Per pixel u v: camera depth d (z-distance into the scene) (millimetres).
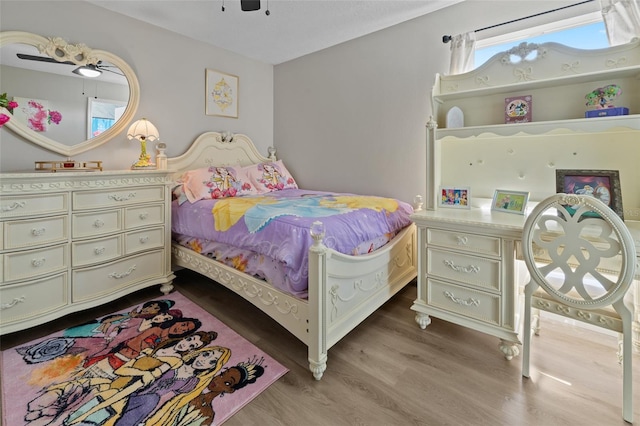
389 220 2293
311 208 2160
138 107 2846
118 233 2285
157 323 2119
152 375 1581
